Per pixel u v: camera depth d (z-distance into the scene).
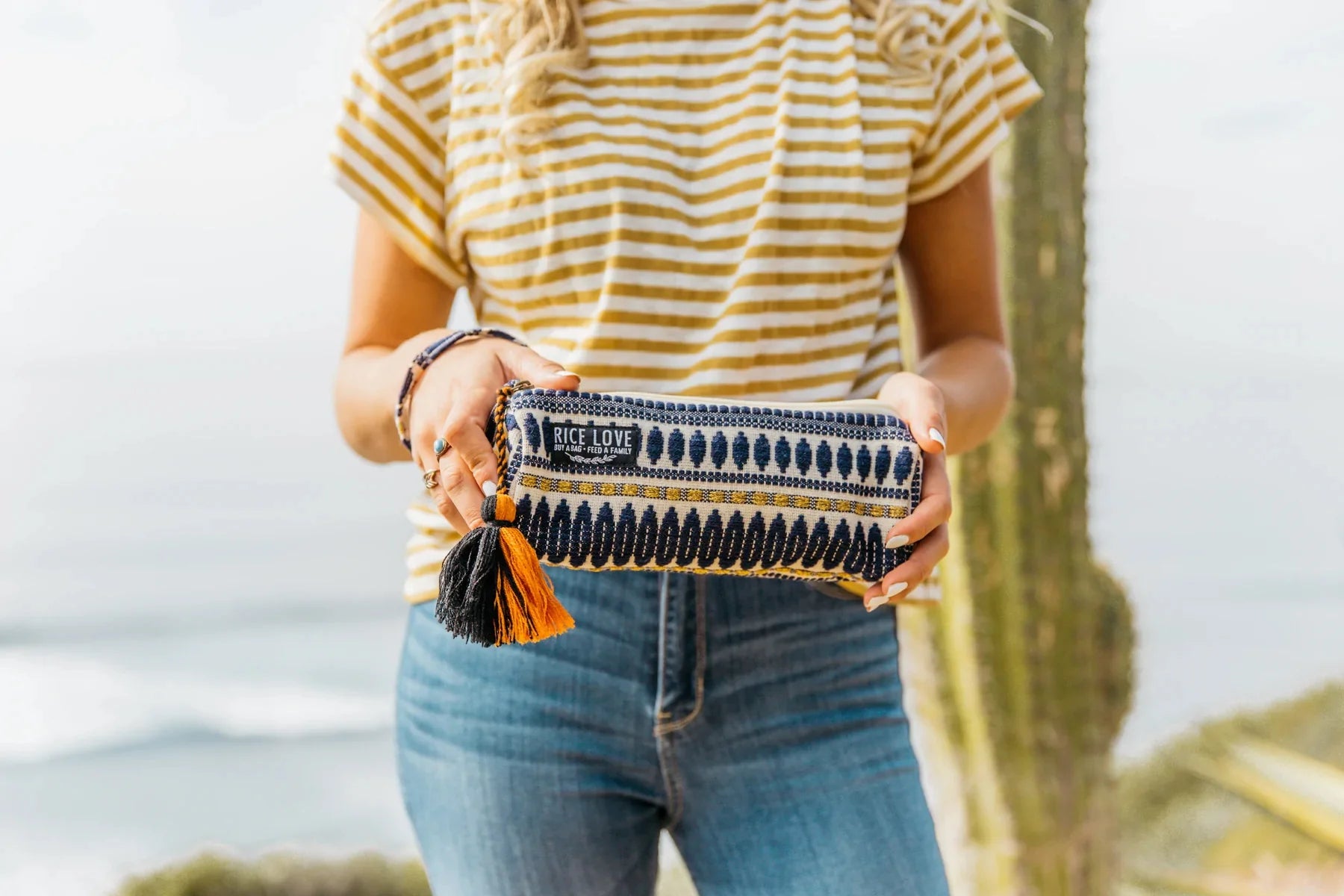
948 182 1.21
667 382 1.09
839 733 1.09
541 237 1.09
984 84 1.22
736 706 1.07
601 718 1.06
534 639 0.87
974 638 2.36
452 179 1.15
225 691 17.86
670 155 1.10
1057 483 2.36
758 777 1.08
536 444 0.90
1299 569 24.39
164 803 14.98
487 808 1.07
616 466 0.91
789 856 1.07
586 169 1.08
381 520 23.36
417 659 1.16
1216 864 7.47
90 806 14.91
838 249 1.10
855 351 1.13
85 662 19.02
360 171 1.15
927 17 1.17
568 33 1.11
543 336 1.13
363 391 1.12
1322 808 4.33
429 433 0.95
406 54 1.14
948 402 1.14
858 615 1.12
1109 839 2.41
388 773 16.02
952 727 2.42
